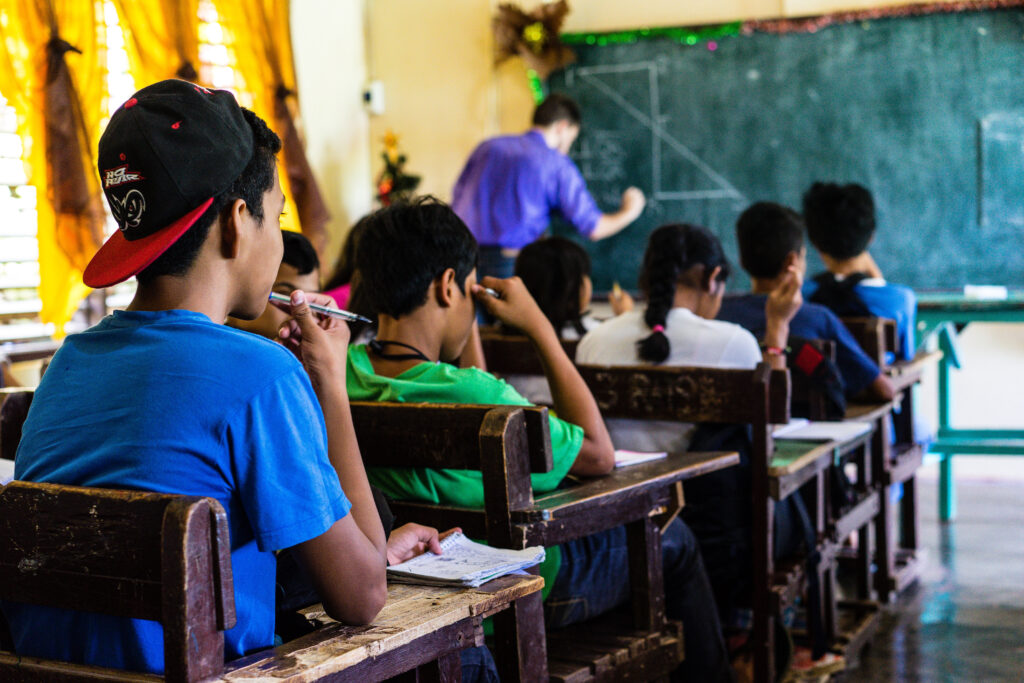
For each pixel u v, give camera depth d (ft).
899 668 8.67
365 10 18.88
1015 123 15.78
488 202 16.60
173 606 2.83
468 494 5.29
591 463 5.66
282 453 3.25
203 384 3.21
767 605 7.09
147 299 3.45
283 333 4.28
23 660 3.33
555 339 5.83
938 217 16.26
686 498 7.45
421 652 3.67
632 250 17.85
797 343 8.36
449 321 5.57
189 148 3.26
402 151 18.94
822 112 16.69
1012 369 16.26
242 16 14.32
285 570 4.37
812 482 8.01
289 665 3.20
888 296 11.10
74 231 11.32
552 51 17.58
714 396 6.86
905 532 11.57
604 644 5.64
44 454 3.38
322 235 15.51
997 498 14.84
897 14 16.17
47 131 11.14
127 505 2.96
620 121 17.70
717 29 17.04
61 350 3.54
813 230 11.43
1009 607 10.15
